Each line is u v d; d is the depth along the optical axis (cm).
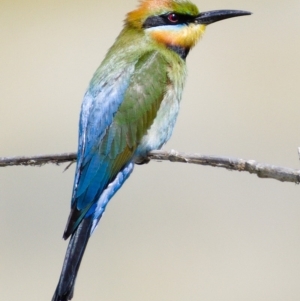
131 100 451
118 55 453
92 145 450
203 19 455
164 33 454
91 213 449
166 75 453
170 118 454
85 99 451
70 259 446
